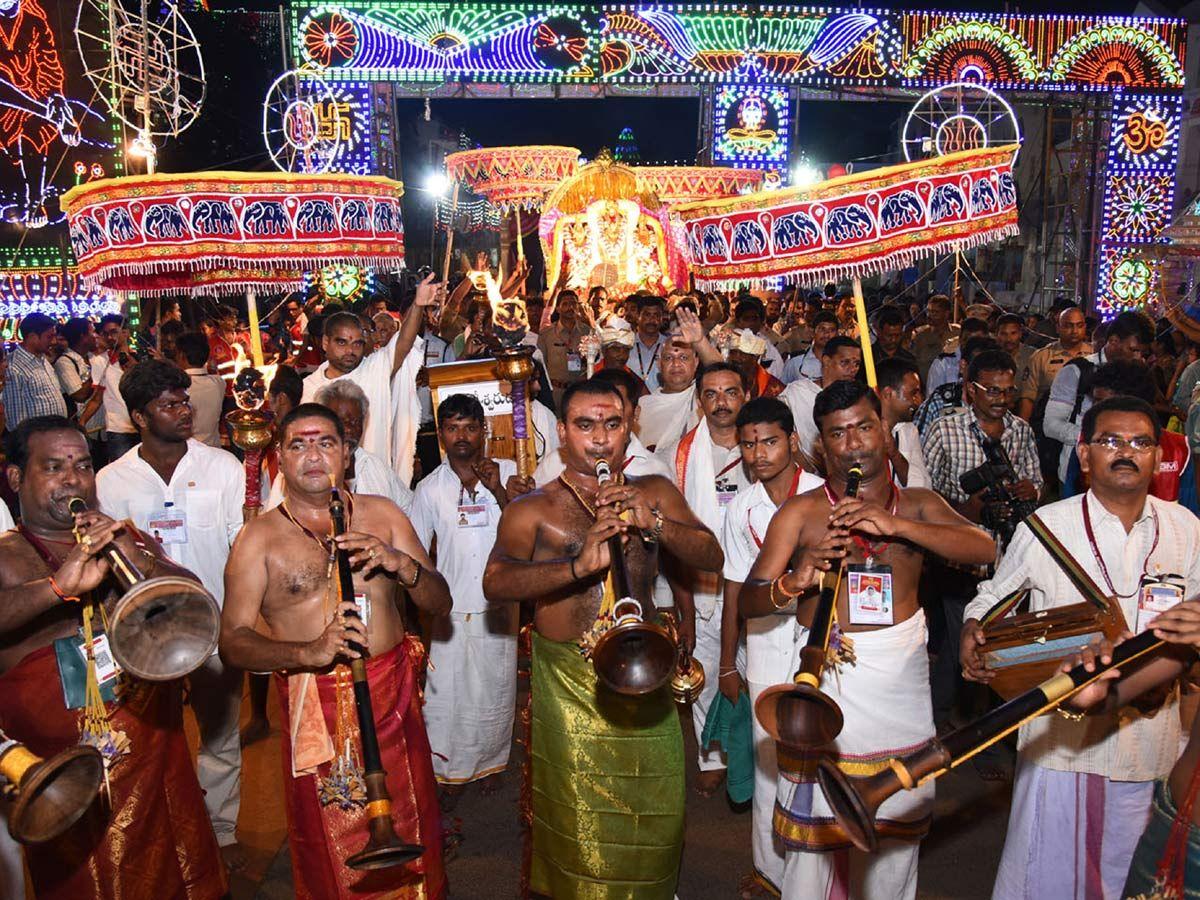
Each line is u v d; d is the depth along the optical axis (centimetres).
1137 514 332
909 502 364
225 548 475
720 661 476
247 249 538
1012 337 977
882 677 351
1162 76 1925
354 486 500
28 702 338
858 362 623
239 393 466
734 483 516
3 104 1498
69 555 319
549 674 383
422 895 362
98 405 1028
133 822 353
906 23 1880
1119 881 332
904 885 366
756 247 494
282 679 360
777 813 371
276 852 480
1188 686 316
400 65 1803
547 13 1812
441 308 948
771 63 1867
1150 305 1831
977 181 472
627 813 374
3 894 334
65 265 1556
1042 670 304
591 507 378
